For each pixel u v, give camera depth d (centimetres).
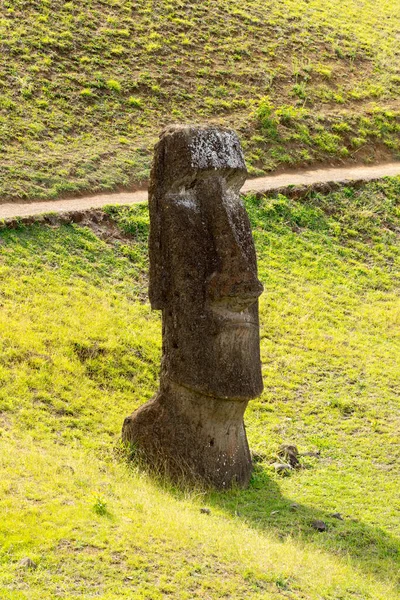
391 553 4109
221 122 10294
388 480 5100
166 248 4512
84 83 10125
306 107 11200
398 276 8556
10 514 3525
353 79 12238
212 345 4453
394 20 14600
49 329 6062
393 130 11356
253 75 11425
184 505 4141
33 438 4759
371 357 7038
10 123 9019
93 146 9156
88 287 6888
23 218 7306
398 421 6050
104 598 3114
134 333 6412
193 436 4534
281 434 5700
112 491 4012
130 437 4712
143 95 10362
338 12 14212
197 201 4525
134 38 11331
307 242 8656
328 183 9500
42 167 8444
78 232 7525
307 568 3650
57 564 3281
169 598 3216
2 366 5478
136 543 3494
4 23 10581
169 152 4500
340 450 5534
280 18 13138
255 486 4741
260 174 9612
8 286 6481
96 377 5778
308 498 4669
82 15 11344
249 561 3553
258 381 4594
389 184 9944
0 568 3198
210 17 12400
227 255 4431
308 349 7000
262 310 7369
